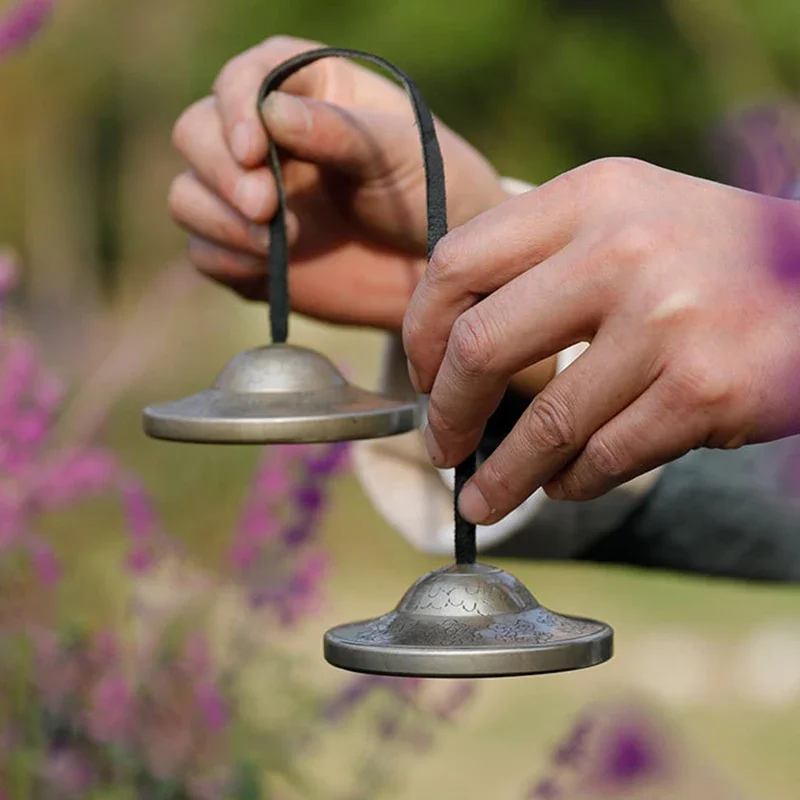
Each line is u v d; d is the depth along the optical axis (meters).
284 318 1.02
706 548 1.16
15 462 1.18
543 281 0.89
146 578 1.20
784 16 6.46
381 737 1.21
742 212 0.89
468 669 0.88
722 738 2.02
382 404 0.97
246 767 1.15
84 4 6.35
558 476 0.91
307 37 6.72
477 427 0.91
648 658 2.48
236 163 1.06
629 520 1.16
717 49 6.64
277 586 1.21
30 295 3.71
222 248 1.12
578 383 0.89
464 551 0.93
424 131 0.93
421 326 0.91
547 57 6.71
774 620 2.79
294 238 1.09
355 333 3.65
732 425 0.88
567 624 0.91
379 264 1.14
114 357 1.38
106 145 6.70
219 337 2.73
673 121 6.75
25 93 5.86
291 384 0.98
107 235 6.63
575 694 1.97
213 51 6.84
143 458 1.67
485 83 6.70
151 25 6.80
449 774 1.56
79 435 1.25
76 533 1.29
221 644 1.21
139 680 1.16
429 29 6.59
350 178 1.11
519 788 1.50
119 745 1.14
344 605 2.25
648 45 6.74
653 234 0.88
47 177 6.19
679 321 0.88
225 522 1.49
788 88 6.45
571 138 6.86
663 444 0.89
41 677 1.15
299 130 1.05
